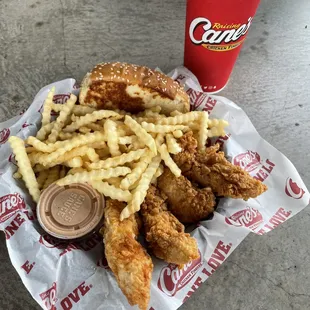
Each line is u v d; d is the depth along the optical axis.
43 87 0.40
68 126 0.35
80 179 0.31
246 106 0.43
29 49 0.47
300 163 0.39
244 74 0.45
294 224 0.36
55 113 0.37
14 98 0.43
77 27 0.49
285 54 0.47
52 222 0.31
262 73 0.45
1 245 0.33
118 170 0.31
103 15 0.50
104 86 0.35
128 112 0.38
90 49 0.47
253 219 0.33
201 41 0.35
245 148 0.37
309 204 0.37
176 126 0.34
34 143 0.32
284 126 0.42
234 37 0.35
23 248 0.30
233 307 0.32
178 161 0.33
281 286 0.33
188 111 0.37
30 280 0.29
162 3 0.51
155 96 0.36
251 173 0.36
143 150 0.32
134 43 0.47
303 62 0.47
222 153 0.34
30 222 0.31
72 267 0.30
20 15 0.50
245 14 0.33
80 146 0.33
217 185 0.32
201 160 0.33
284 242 0.35
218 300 0.32
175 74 0.39
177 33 0.49
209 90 0.42
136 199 0.30
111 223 0.30
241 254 0.34
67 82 0.38
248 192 0.32
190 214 0.32
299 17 0.51
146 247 0.32
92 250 0.32
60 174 0.34
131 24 0.49
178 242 0.29
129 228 0.30
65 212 0.32
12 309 0.31
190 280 0.31
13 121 0.38
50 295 0.29
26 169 0.32
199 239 0.32
